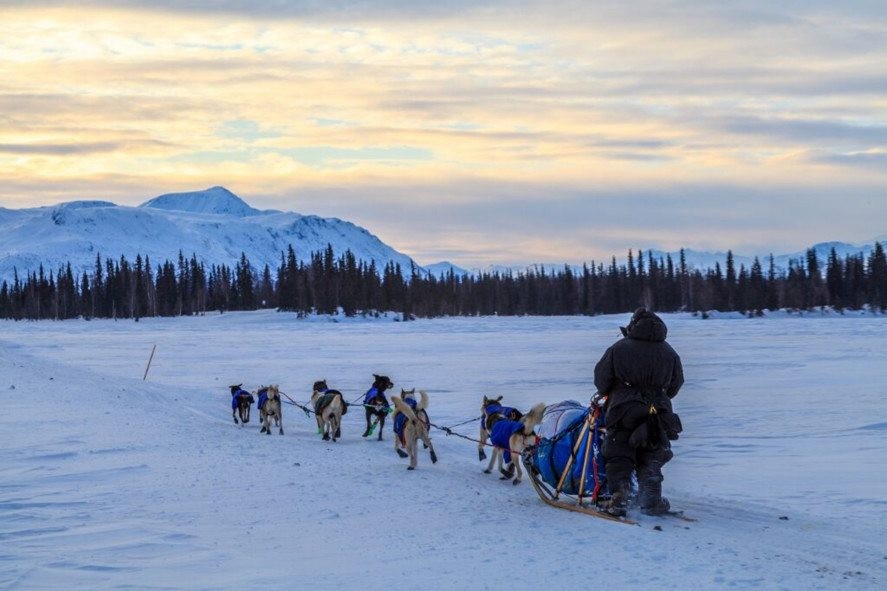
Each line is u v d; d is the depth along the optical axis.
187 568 8.12
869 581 7.55
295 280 152.75
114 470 13.79
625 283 166.38
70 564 8.19
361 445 18.22
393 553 8.75
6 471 13.62
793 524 9.98
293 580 7.71
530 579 7.67
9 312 174.62
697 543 8.95
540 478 12.48
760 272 142.38
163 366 43.62
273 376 36.94
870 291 141.88
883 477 12.98
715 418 20.50
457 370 37.88
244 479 13.30
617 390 10.60
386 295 149.50
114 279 174.00
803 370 34.09
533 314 167.00
